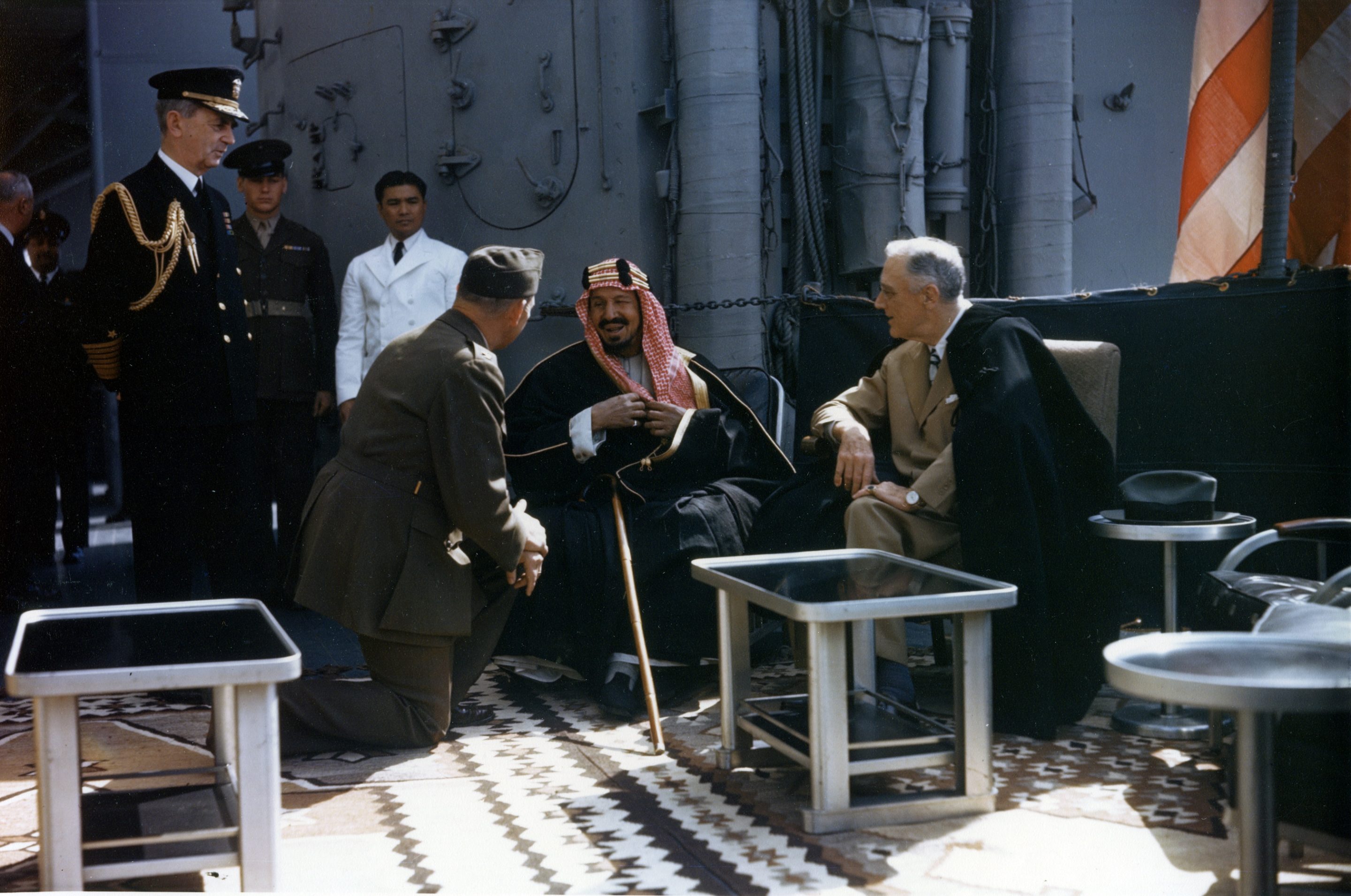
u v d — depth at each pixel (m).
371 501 3.27
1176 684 1.72
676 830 2.69
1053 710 3.41
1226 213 4.84
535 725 3.68
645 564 3.93
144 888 2.37
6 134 8.09
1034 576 3.42
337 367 5.50
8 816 2.82
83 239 8.48
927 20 5.68
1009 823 2.70
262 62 7.79
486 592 3.54
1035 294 6.11
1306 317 4.20
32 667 2.04
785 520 4.14
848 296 5.12
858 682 3.32
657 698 3.85
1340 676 1.75
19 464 5.75
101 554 7.25
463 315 3.40
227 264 4.36
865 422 4.20
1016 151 6.09
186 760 3.25
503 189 6.17
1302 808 2.08
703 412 4.31
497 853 2.56
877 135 5.68
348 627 3.26
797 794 2.94
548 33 5.95
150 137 8.67
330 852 2.56
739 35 5.48
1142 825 2.66
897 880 2.38
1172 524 3.33
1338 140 4.64
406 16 6.46
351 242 6.91
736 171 5.52
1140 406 4.54
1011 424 3.51
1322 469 4.18
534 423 4.35
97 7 8.38
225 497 4.46
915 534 3.70
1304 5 4.63
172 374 4.20
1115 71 6.52
